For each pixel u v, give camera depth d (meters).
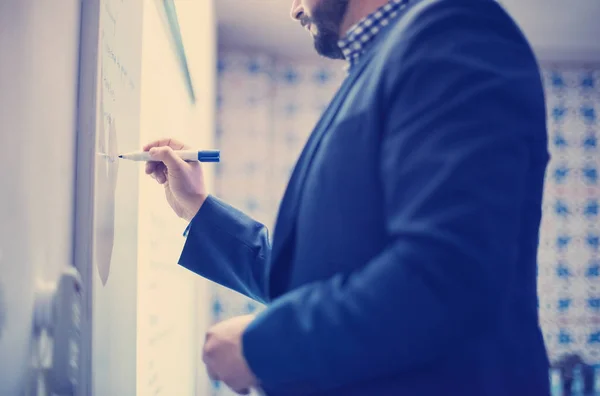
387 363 0.47
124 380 0.94
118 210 0.88
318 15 0.71
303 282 0.58
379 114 0.55
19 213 0.55
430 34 0.53
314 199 0.59
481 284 0.45
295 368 0.49
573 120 3.24
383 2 0.67
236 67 3.12
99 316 0.76
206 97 2.25
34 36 0.58
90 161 0.71
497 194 0.47
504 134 0.49
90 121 0.71
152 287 1.31
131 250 1.00
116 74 0.85
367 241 0.55
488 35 0.54
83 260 0.71
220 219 0.94
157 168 1.01
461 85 0.50
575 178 3.21
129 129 0.96
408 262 0.47
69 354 0.60
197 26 2.04
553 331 3.11
